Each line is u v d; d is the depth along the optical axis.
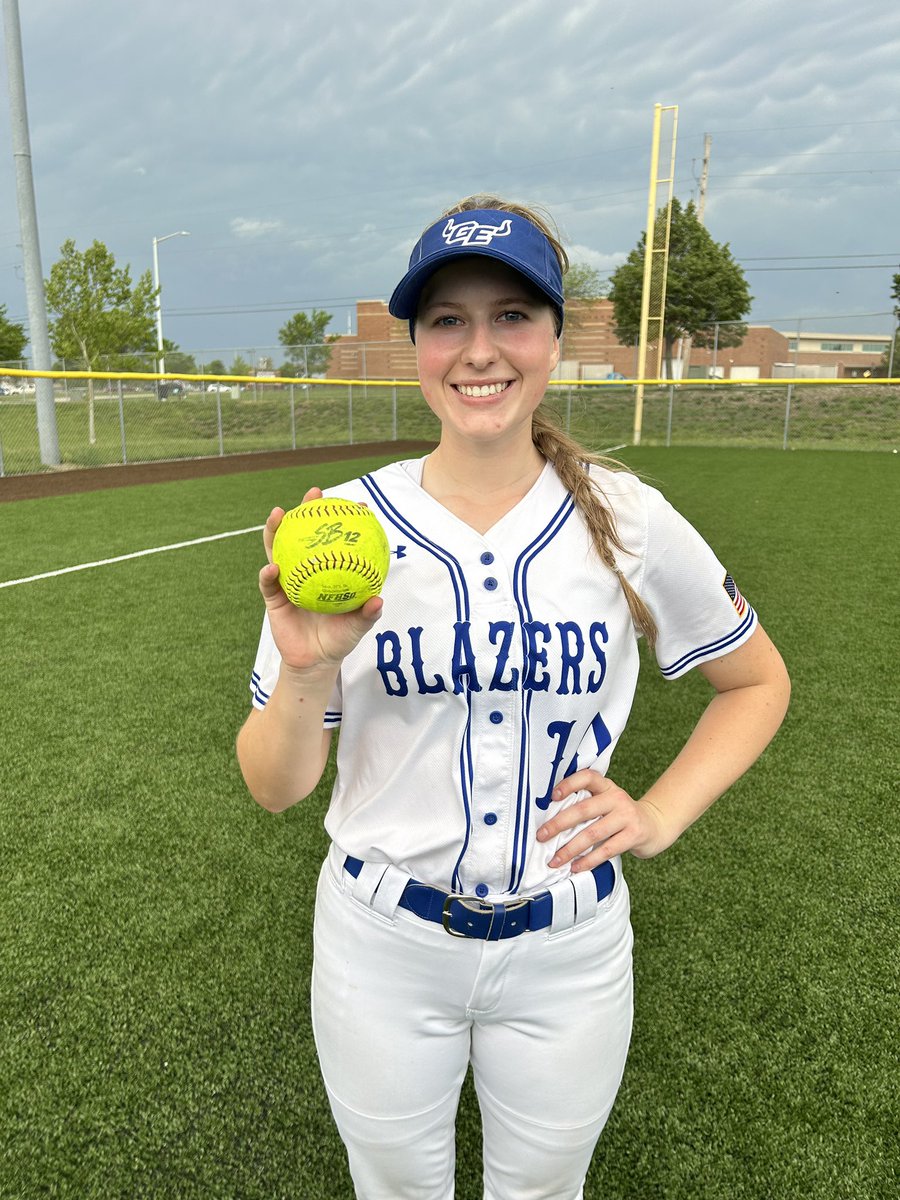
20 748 3.89
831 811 3.38
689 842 3.16
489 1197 1.39
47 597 6.42
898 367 24.44
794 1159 1.88
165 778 3.61
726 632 1.30
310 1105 2.01
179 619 5.86
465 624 1.12
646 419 24.72
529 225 1.10
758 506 11.35
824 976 2.44
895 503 11.64
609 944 1.22
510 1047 1.23
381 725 1.18
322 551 0.97
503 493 1.21
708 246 31.78
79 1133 1.94
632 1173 1.84
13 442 19.27
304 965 2.48
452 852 1.16
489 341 1.10
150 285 20.86
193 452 19.38
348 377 39.00
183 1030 2.23
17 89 13.37
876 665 5.07
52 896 2.80
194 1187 1.82
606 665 1.17
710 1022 2.26
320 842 3.14
